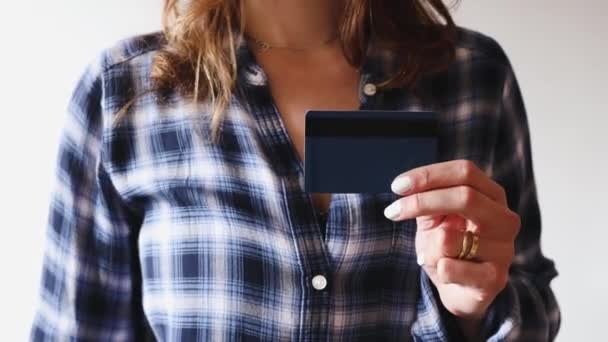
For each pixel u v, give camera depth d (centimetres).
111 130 73
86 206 75
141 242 75
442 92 74
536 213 80
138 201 74
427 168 62
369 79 73
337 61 74
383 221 69
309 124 63
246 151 70
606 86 111
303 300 69
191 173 71
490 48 77
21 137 104
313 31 74
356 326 70
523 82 112
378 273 70
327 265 68
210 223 71
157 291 74
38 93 104
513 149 77
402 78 73
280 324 69
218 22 73
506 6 110
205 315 71
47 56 103
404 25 74
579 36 110
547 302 79
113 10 103
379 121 63
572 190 114
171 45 74
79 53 103
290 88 73
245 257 70
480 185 62
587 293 116
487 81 75
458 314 68
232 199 70
